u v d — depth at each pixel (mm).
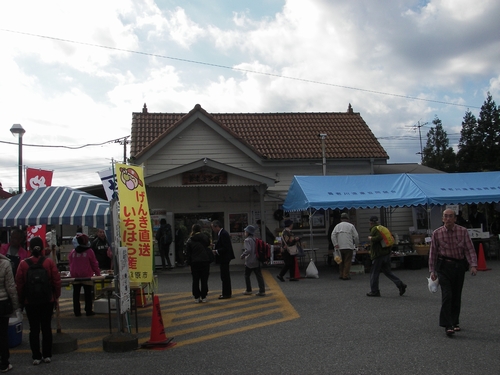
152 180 16375
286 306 10148
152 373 6031
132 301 10000
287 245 14031
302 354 6570
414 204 15961
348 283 13289
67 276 10109
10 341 7660
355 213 20188
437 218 19578
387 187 16719
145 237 8328
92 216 8312
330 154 20203
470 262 7246
